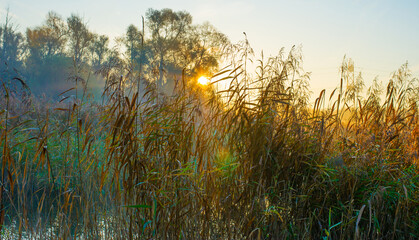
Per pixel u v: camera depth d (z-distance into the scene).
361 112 4.51
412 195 3.84
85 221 3.24
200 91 3.69
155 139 3.13
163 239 3.06
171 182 3.16
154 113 3.34
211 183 3.36
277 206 3.49
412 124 4.82
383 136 4.23
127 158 3.01
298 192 3.72
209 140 3.54
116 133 3.19
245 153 3.50
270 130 3.64
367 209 3.62
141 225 3.16
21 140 4.48
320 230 3.65
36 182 4.55
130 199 3.13
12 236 3.56
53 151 5.01
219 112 3.75
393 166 4.07
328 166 3.86
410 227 3.66
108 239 3.41
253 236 3.37
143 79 3.81
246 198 3.46
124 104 3.25
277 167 3.63
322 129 3.84
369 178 3.78
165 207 3.12
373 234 3.45
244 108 3.53
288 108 3.92
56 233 3.34
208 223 3.26
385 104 4.53
